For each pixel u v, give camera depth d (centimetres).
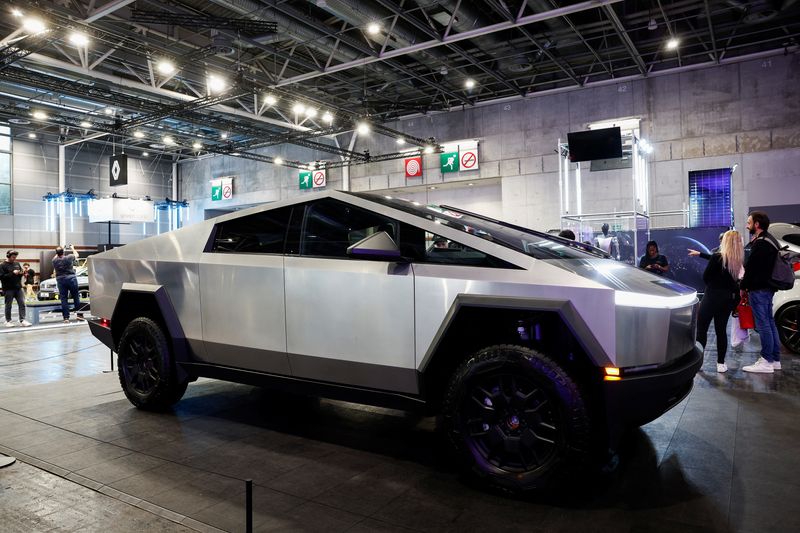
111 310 393
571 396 224
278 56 1501
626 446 303
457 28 1282
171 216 2888
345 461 282
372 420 357
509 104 1902
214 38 1284
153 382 368
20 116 1741
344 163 2202
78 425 345
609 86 1725
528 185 1873
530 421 234
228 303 329
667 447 301
